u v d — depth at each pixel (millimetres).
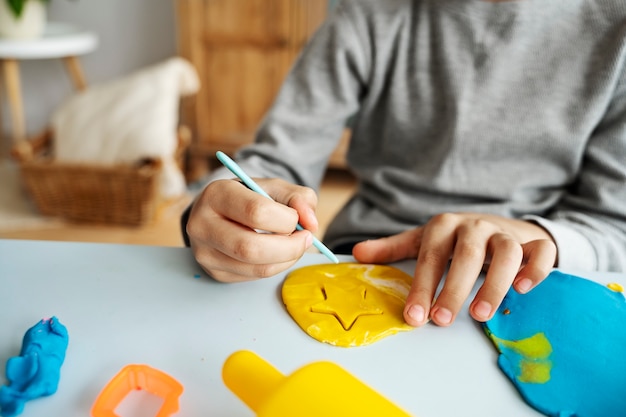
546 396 360
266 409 284
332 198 2014
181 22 1925
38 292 455
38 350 369
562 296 466
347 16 744
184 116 2408
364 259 535
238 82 1988
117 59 2389
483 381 377
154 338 406
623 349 406
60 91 2479
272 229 418
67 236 1655
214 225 433
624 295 475
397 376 378
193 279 486
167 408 334
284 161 702
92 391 354
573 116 675
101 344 396
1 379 359
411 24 736
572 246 548
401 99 741
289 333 419
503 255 456
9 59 1937
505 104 694
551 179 700
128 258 514
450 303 436
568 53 672
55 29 2160
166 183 1835
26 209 1815
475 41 695
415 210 702
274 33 1882
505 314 446
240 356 328
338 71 743
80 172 1653
